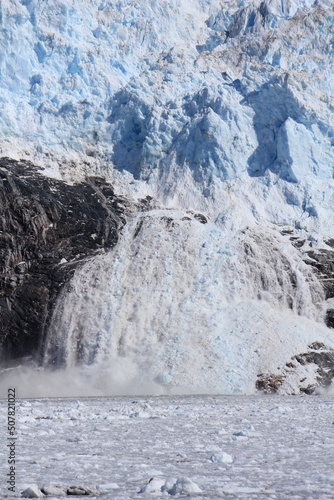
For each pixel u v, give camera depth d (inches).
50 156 6771.7
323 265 6072.8
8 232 6072.8
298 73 6855.3
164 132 6820.9
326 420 2455.7
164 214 6392.7
